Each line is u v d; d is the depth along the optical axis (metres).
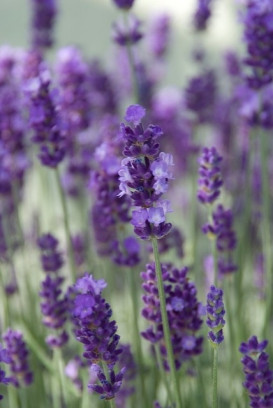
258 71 0.66
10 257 0.67
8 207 0.71
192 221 0.75
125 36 0.72
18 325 0.71
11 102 0.68
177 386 0.52
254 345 0.50
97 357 0.50
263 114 0.67
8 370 0.61
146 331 0.54
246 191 0.72
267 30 0.64
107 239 0.69
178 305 0.53
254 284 0.74
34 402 0.67
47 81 0.61
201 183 0.58
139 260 0.61
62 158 0.62
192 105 0.76
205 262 0.67
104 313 0.49
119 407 0.62
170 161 0.49
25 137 0.72
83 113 0.71
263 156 0.67
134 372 0.62
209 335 0.50
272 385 0.52
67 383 0.61
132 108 0.49
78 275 0.68
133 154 0.49
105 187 0.60
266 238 0.67
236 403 0.63
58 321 0.59
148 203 0.49
